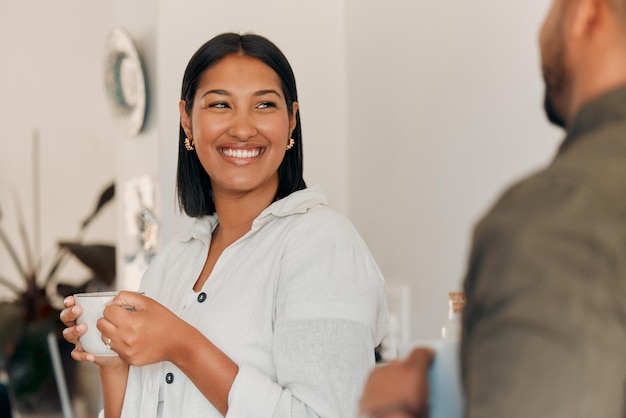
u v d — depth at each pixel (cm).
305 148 255
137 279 279
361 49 249
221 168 143
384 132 238
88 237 441
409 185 226
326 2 259
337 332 125
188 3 250
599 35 53
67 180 448
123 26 282
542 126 176
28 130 461
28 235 461
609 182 48
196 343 127
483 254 49
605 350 46
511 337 46
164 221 254
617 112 51
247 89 142
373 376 56
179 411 134
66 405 351
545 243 47
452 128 208
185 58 250
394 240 234
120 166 289
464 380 49
